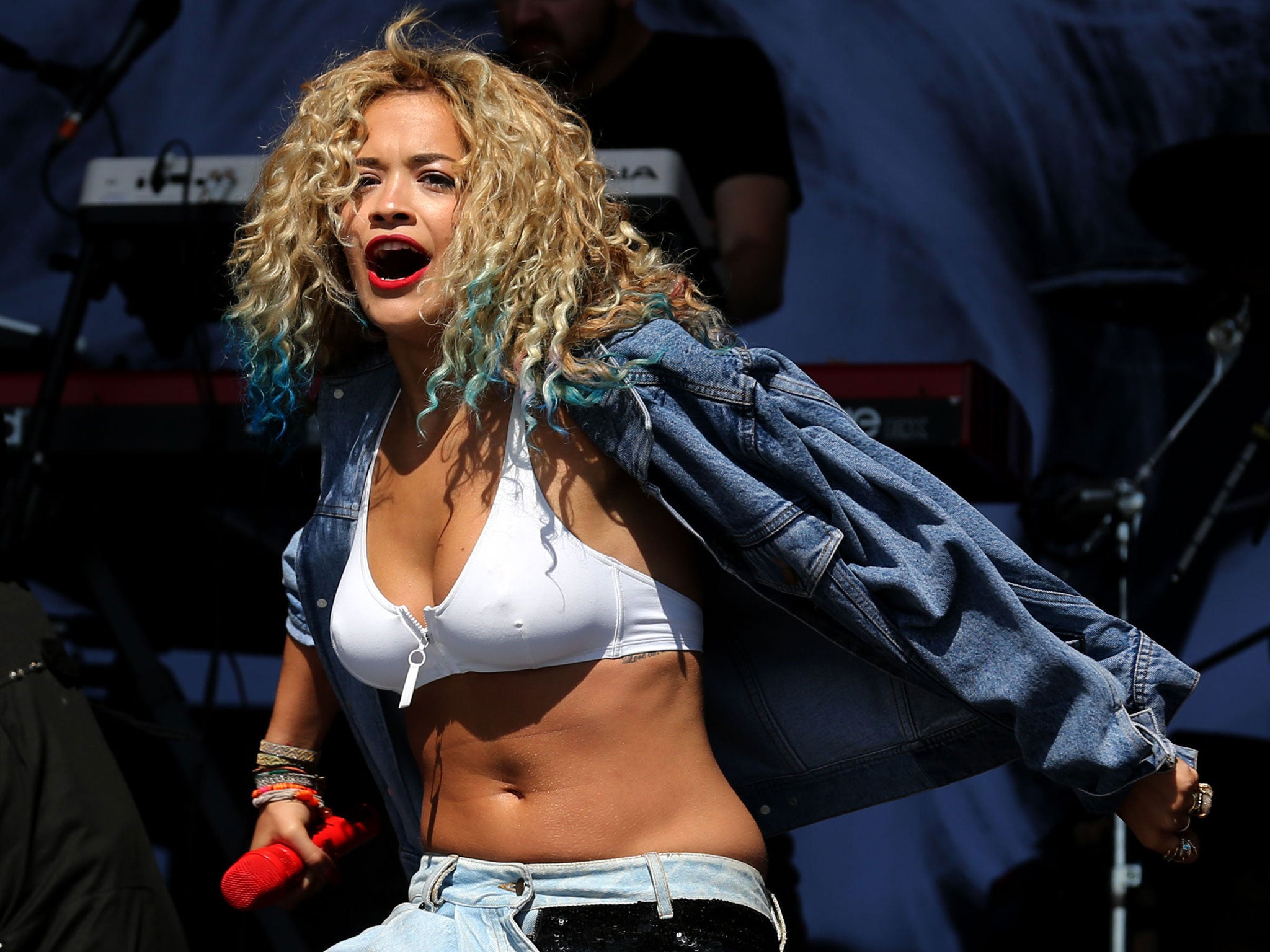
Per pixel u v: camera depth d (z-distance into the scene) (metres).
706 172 10.91
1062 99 11.55
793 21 11.67
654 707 4.09
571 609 4.01
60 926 4.66
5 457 6.38
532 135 4.33
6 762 4.78
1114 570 8.96
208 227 8.49
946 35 11.65
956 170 11.59
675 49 11.02
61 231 12.08
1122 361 11.17
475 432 4.27
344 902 9.20
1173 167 9.23
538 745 4.06
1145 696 4.05
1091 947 8.08
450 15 12.00
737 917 3.94
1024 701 3.97
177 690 9.01
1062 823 8.80
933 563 4.03
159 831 9.45
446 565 4.12
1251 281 9.55
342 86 4.48
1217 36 11.46
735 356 4.16
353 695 4.74
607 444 4.11
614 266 4.43
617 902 3.91
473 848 4.15
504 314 4.15
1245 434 10.80
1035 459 11.20
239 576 9.93
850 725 4.67
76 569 9.83
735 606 4.67
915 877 9.92
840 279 11.57
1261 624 10.45
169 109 12.23
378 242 4.30
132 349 11.50
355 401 4.76
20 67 8.84
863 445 4.19
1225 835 7.90
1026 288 11.43
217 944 9.28
